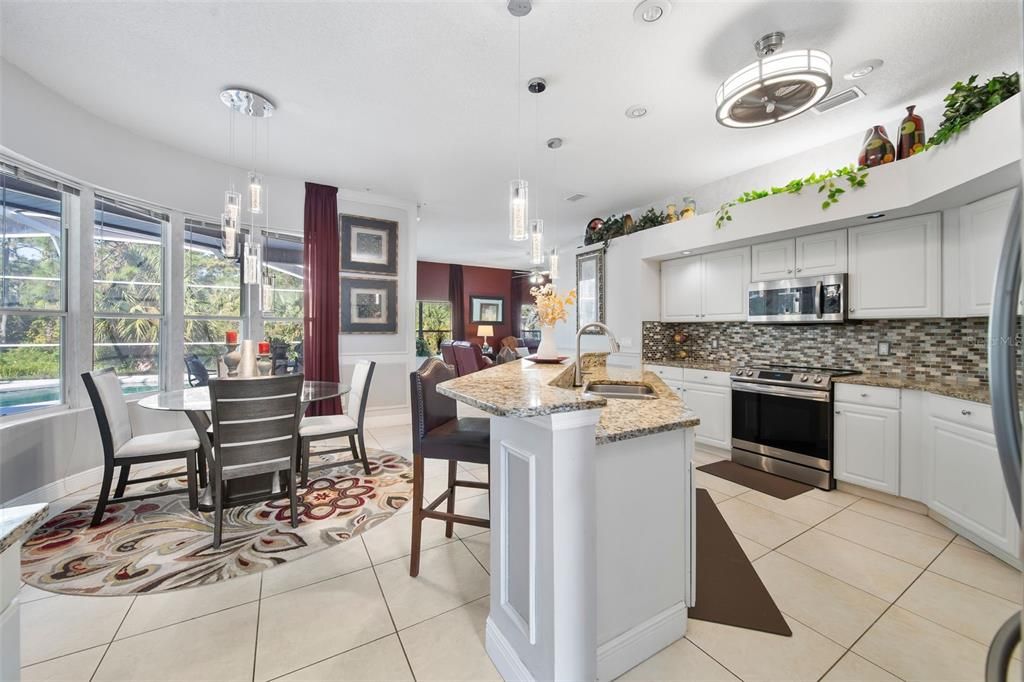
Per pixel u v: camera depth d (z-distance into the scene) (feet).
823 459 9.89
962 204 8.32
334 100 9.32
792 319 11.15
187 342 12.77
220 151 12.17
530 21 6.95
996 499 6.82
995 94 6.81
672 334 15.81
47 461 9.20
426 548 7.39
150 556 7.06
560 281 24.81
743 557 6.94
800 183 10.32
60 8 6.72
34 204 9.25
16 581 2.67
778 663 4.78
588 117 9.99
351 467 11.67
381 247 16.39
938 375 9.46
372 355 16.30
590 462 4.07
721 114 7.95
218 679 4.59
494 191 15.55
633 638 4.73
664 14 6.77
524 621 4.37
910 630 5.28
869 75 8.29
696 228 12.91
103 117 10.20
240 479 9.14
